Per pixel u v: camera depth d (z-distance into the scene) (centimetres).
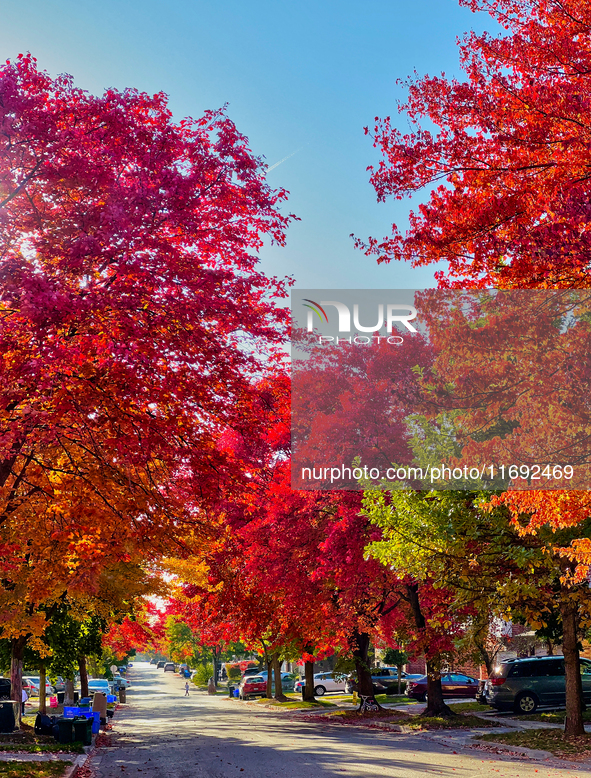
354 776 1331
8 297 928
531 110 1054
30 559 1598
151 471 1257
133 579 2391
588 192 973
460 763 1504
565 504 1119
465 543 1659
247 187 1147
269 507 2112
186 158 1109
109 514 1147
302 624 2838
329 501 2303
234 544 2281
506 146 1077
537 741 1775
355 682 3891
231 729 2630
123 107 1063
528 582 1617
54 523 1327
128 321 962
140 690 8156
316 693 5381
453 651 2517
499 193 1110
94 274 1089
